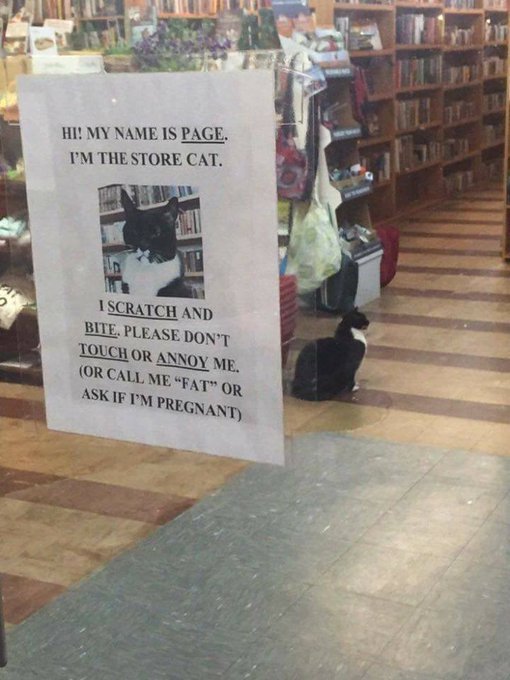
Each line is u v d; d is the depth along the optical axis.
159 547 2.88
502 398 4.23
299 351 1.57
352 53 8.23
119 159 1.12
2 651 1.02
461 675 2.18
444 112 11.19
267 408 1.15
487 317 5.65
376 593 2.57
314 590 2.59
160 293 1.15
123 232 1.15
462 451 3.60
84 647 2.35
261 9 3.98
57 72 1.18
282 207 1.41
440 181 10.86
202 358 1.16
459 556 2.77
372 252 5.98
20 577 2.73
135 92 1.09
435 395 4.27
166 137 1.09
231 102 1.05
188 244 1.12
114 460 3.53
